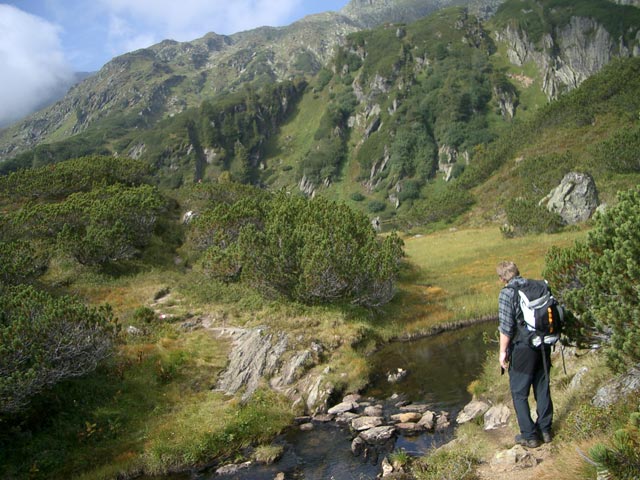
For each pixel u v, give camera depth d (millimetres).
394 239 30781
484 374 14695
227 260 26812
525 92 196625
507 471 6977
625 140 53469
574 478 5523
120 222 29438
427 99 195750
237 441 12930
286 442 12703
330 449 11766
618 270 7328
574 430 6871
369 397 15258
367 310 23531
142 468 11992
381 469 10094
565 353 11117
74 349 14117
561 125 78000
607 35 185875
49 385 13695
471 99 189125
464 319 22859
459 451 8438
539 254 34312
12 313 14633
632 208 7926
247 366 17234
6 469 11547
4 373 12578
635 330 6820
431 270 33781
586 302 8281
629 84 75125
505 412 10133
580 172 47812
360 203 179625
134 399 15273
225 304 23969
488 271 31547
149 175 44969
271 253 23719
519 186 64875
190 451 12289
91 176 39750
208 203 40719
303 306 22844
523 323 6910
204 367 17562
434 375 16250
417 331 21875
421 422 12109
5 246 24406
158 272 29500
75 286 25625
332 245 23547
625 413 6367
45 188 36438
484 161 86625
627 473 4496
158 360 17391
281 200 34125
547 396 7219
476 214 66500
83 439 13180
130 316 21719
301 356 17547
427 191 171125
